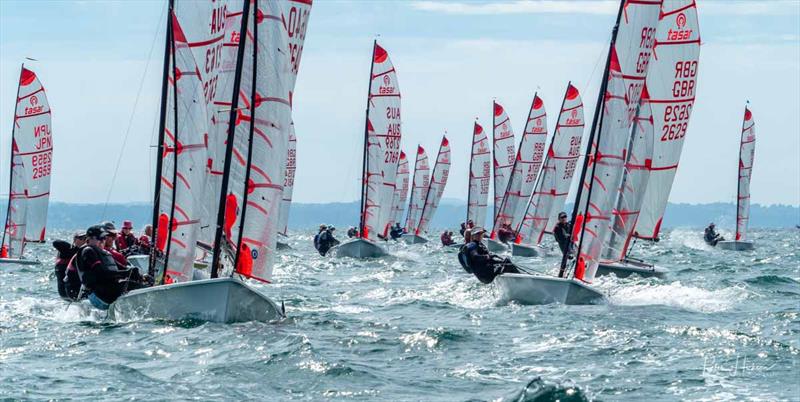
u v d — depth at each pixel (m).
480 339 62.88
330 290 101.88
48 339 61.41
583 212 87.50
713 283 104.06
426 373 51.84
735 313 78.38
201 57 85.38
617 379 50.38
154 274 70.81
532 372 52.19
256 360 53.41
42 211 140.88
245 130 68.25
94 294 70.62
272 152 68.06
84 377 49.31
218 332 62.41
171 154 70.38
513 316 75.62
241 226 67.75
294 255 177.12
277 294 94.94
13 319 71.38
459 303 87.00
